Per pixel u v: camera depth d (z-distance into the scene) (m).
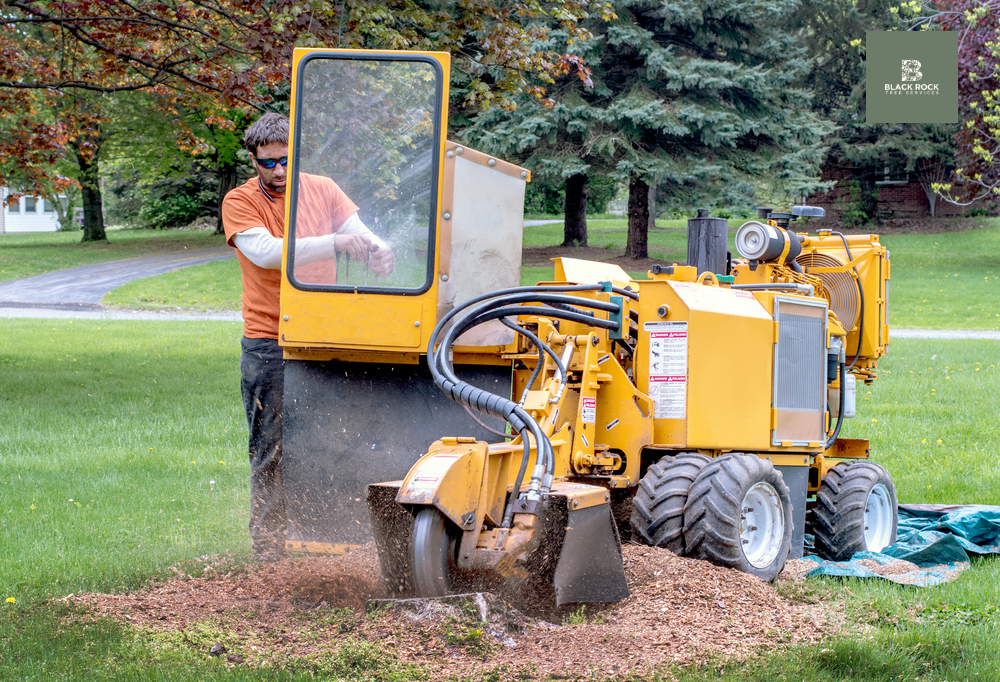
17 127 16.92
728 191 33.75
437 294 5.50
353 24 12.08
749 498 5.74
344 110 5.54
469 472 4.55
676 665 4.12
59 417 12.56
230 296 33.62
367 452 5.70
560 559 4.61
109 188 74.69
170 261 43.72
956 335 25.44
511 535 4.57
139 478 9.09
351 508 5.70
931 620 5.02
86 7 15.45
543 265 37.88
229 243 6.04
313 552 5.73
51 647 4.35
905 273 37.56
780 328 6.53
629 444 5.95
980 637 4.76
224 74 15.89
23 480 8.87
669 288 5.96
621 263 38.81
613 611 4.81
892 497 7.35
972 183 39.44
